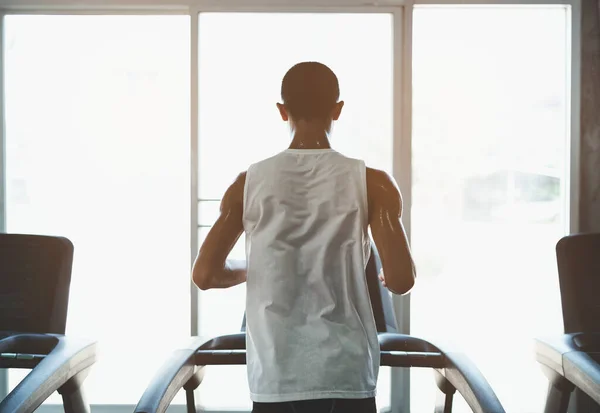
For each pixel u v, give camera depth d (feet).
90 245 13.00
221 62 9.57
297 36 9.55
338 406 4.20
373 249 7.25
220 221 4.51
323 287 4.24
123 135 11.50
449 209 10.02
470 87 9.73
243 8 9.33
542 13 9.60
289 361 4.19
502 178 9.89
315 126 4.55
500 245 10.28
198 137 9.45
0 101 9.59
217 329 9.74
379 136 9.59
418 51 9.62
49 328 7.63
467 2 9.26
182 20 9.91
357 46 9.53
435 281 10.97
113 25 10.15
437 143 9.80
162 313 13.38
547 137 9.75
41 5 9.41
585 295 7.57
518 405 9.82
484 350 10.75
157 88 11.36
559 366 6.54
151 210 12.36
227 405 9.95
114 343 12.28
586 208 9.31
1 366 6.84
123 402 9.89
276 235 4.28
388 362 6.32
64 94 10.46
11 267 7.76
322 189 4.34
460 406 9.93
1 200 9.63
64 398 6.75
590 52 9.18
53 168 10.52
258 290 4.32
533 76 9.70
